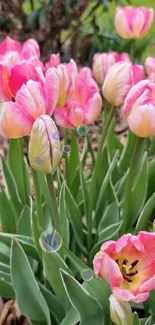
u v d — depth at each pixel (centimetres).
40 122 37
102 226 58
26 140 44
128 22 65
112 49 115
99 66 54
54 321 54
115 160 57
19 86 40
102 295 46
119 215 59
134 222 60
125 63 45
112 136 67
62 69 43
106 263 37
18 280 48
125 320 38
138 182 55
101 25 128
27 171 62
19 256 47
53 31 112
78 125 46
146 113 41
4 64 41
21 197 62
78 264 48
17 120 39
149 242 39
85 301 45
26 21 111
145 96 41
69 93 45
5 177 59
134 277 40
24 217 57
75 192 63
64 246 48
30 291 49
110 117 49
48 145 38
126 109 42
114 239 54
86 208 57
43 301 48
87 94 47
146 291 38
